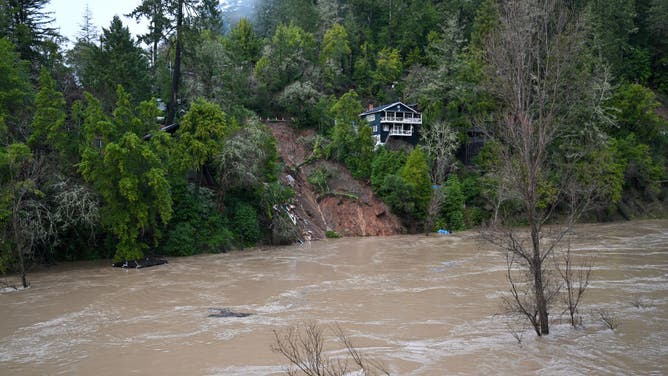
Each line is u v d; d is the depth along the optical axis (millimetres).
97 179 27203
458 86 57094
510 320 16109
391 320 16438
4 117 27344
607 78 54594
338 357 12672
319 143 53000
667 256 28922
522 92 13492
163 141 31781
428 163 54094
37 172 25938
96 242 30516
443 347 13430
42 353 13531
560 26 14258
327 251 35188
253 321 16578
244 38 65062
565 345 13273
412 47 74125
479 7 74500
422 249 35500
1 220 24688
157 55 50406
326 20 73125
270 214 38438
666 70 78625
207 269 27438
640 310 16734
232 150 34219
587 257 28531
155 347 13898
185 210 33344
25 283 22609
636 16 75750
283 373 11664
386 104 66688
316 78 62125
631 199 57719
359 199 48188
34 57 38719
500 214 35781
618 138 59250
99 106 28453
